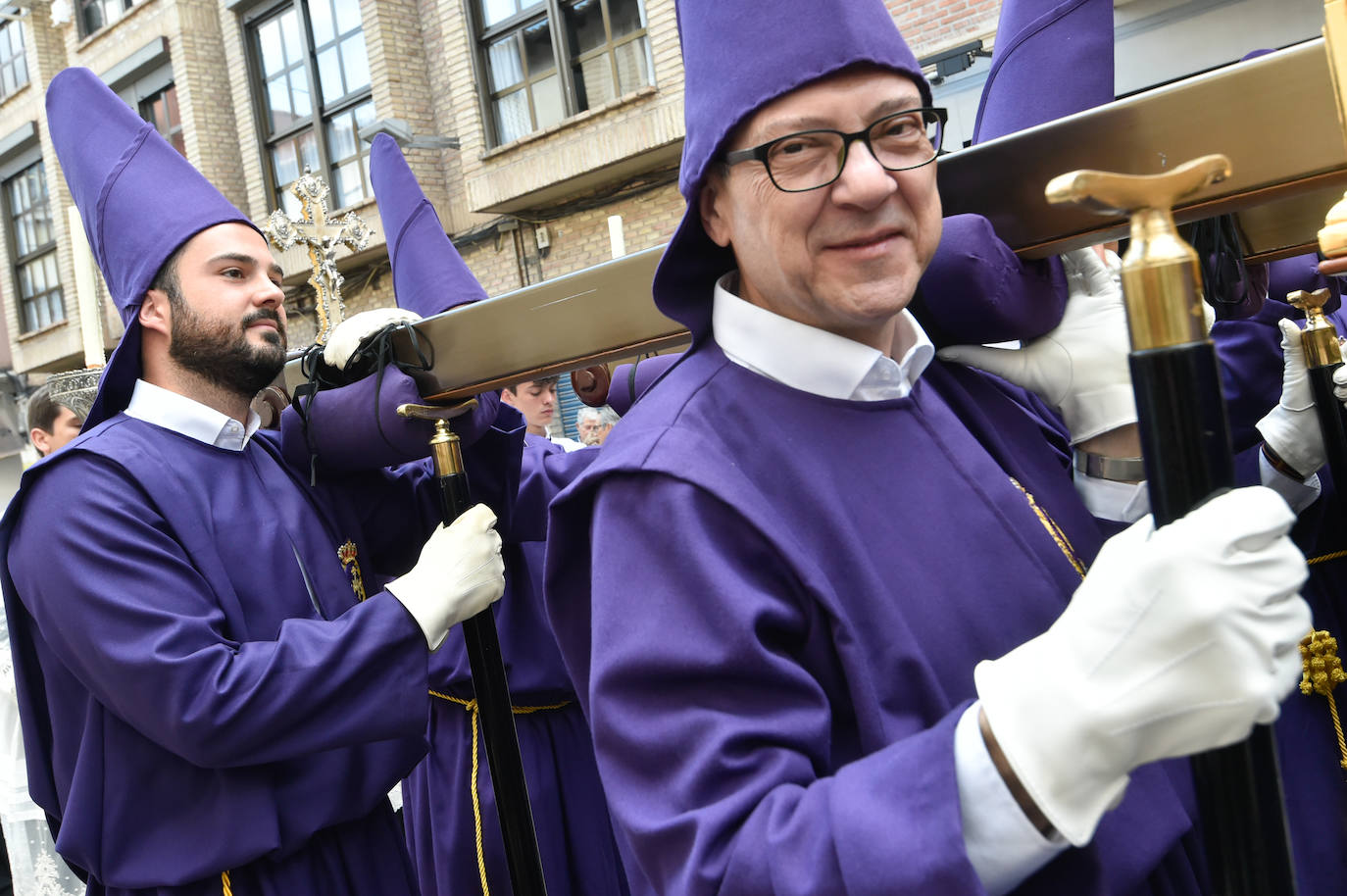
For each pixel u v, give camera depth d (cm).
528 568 255
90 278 229
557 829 248
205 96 1151
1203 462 67
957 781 76
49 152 1290
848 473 100
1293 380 158
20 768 309
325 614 185
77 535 166
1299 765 180
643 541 96
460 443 183
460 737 252
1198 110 99
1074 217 108
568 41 895
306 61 1059
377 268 1024
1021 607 99
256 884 169
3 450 854
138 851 168
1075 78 121
